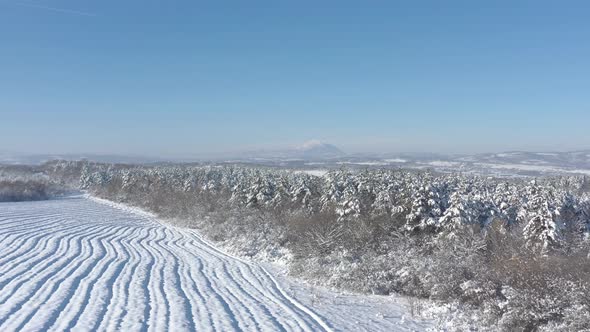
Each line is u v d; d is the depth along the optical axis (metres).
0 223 37.88
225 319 12.80
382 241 24.73
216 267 23.88
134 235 37.03
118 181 92.69
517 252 18.97
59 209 58.84
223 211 43.78
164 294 15.83
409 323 14.64
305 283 21.12
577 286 13.71
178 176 80.19
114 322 11.47
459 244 20.66
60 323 11.10
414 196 26.14
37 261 21.16
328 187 37.47
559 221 22.23
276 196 42.47
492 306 14.59
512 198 33.00
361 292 19.41
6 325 10.74
